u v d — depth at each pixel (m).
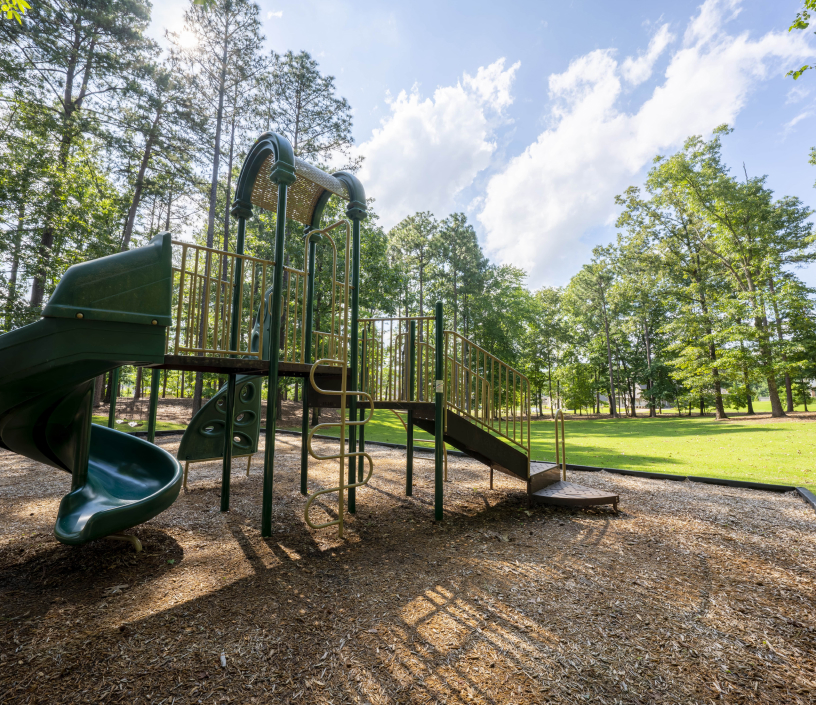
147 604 2.40
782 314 18.58
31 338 2.41
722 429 15.50
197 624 2.19
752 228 19.34
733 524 4.11
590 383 35.75
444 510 4.61
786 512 4.54
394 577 2.83
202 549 3.31
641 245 25.36
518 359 34.78
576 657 1.94
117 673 1.78
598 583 2.75
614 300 31.39
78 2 13.54
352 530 3.86
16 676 1.74
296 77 16.41
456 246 30.47
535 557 3.22
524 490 5.59
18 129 12.89
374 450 9.52
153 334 2.77
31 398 2.65
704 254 22.50
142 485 3.93
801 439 11.15
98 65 13.44
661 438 13.20
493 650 1.99
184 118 14.73
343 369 3.63
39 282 12.60
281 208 3.87
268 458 3.65
